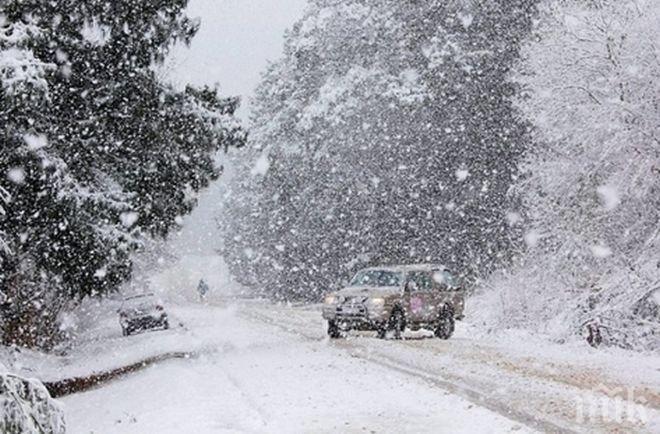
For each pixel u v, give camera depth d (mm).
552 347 33000
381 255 80375
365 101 75500
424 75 73750
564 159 39094
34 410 10945
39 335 41594
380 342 36094
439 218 75625
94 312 80250
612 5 37031
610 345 33250
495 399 19516
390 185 76625
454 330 41812
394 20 76875
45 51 32188
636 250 35625
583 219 37500
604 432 15547
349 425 16500
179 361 31734
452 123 73438
